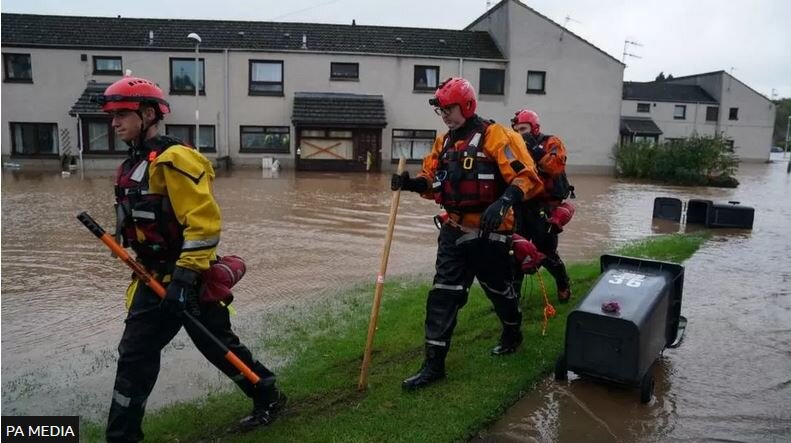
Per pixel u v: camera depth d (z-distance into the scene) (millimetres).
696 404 3857
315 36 29766
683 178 26250
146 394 3082
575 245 10242
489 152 3957
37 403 3973
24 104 27891
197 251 2918
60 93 27875
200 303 3203
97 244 9484
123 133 3068
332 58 28797
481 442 3383
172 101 28219
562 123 30875
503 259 4164
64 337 5293
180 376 4383
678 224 12891
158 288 3016
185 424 3555
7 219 11945
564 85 30609
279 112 28766
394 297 6402
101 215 12602
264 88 28688
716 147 26422
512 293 4395
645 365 3832
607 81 30844
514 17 29719
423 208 14945
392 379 4129
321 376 4184
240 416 3656
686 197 19969
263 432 3428
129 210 3070
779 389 4086
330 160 28359
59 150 28219
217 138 28578
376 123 27797
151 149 3045
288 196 17078
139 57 27844
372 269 8102
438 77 29609
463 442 3346
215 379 4332
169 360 4695
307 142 28172
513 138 3947
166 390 4137
